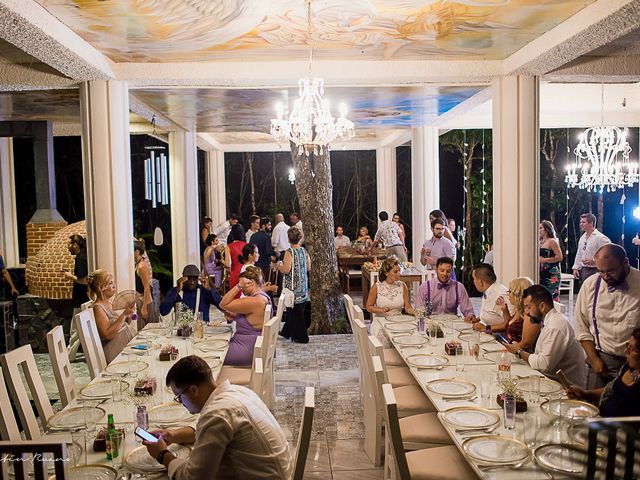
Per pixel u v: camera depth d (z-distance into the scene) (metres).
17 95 6.92
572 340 3.76
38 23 3.95
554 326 3.74
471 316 5.20
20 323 7.32
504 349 4.20
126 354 4.22
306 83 5.23
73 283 6.76
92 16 4.21
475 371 3.70
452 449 3.12
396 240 10.65
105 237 5.82
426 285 5.58
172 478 2.41
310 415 2.43
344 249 11.75
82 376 6.07
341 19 4.44
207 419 2.47
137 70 5.79
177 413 3.01
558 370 3.59
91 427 2.85
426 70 5.93
